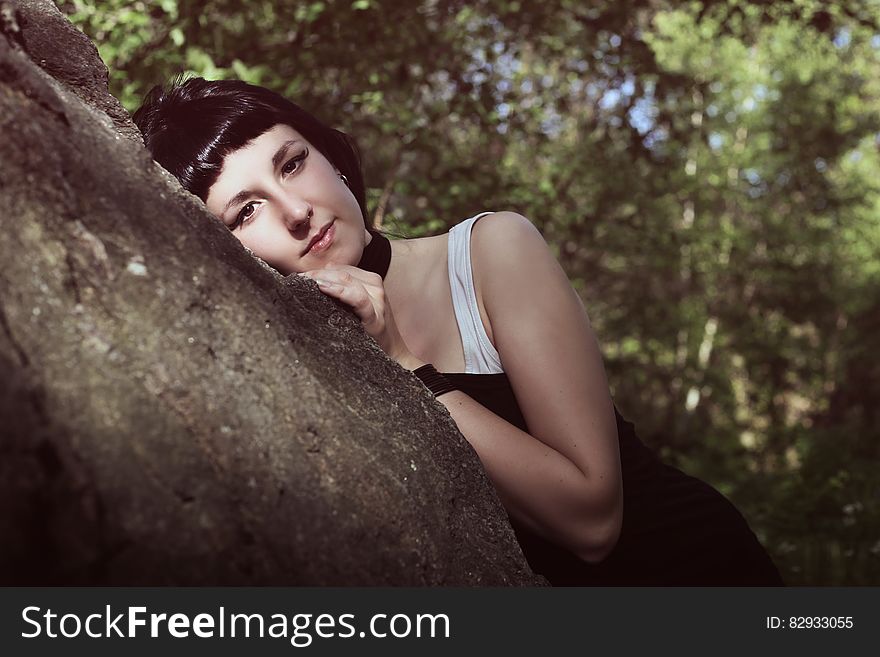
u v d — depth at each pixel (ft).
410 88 17.83
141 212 3.80
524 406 5.42
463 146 21.16
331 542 3.63
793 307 51.44
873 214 53.26
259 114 5.54
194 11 15.06
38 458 2.83
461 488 4.62
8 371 2.90
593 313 43.32
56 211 3.38
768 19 20.01
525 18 19.61
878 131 46.62
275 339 3.99
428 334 5.76
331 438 3.92
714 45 44.37
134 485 3.05
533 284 5.53
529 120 20.83
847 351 51.96
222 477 3.34
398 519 4.01
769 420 54.44
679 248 37.99
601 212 25.62
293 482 3.59
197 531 3.16
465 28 18.98
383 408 4.45
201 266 3.87
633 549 5.84
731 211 52.65
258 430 3.58
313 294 4.73
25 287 3.14
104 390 3.14
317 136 5.79
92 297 3.33
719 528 6.05
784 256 50.78
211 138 5.47
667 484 6.13
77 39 4.75
